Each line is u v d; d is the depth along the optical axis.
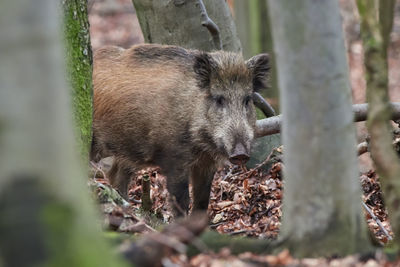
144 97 16.36
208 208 16.48
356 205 9.02
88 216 6.68
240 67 15.69
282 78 8.73
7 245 6.07
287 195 9.06
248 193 16.50
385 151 9.26
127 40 40.59
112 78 16.91
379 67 9.25
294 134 8.74
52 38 6.24
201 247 9.11
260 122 17.34
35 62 6.10
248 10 22.52
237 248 9.73
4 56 5.98
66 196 6.31
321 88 8.52
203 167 16.23
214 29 18.84
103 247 6.90
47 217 6.16
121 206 11.60
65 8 12.28
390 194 9.27
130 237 9.70
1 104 5.99
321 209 8.83
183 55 16.64
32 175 6.09
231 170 18.50
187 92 16.06
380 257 8.99
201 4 18.75
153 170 19.16
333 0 8.52
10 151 6.03
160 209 16.36
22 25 6.03
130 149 16.81
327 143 8.63
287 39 8.53
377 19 10.12
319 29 8.42
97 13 44.19
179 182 16.19
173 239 8.23
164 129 16.14
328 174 8.72
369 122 9.37
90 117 13.07
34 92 6.09
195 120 15.87
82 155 12.62
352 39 37.62
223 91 15.63
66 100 6.46
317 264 8.53
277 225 13.06
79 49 12.70
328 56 8.50
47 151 6.17
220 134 15.41
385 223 14.43
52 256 6.19
